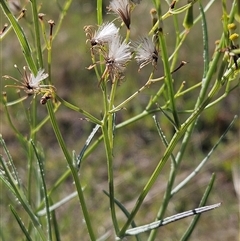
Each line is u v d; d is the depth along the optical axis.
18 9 0.44
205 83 0.39
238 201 0.82
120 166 0.91
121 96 1.04
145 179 0.87
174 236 0.76
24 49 0.34
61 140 0.35
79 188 0.36
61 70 1.17
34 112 0.43
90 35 0.34
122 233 0.37
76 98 1.09
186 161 0.90
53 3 1.42
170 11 0.35
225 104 1.00
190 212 0.36
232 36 0.35
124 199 0.83
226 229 0.78
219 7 1.32
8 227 0.69
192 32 1.23
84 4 1.44
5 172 0.37
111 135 0.36
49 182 0.85
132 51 0.35
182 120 0.96
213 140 0.95
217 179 0.86
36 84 0.34
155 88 1.05
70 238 0.71
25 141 0.44
